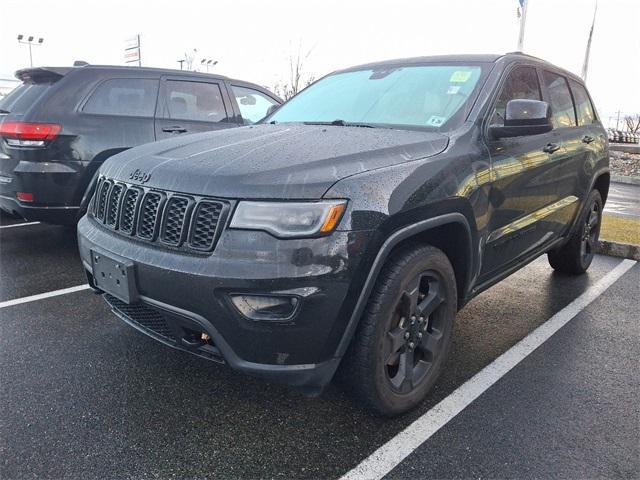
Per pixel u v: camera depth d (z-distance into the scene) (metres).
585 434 2.48
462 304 2.96
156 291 2.27
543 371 3.11
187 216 2.23
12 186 4.82
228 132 3.08
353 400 2.53
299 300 2.07
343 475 2.18
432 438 2.43
